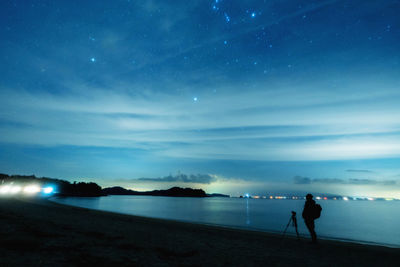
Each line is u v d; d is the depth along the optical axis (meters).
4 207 17.73
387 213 71.44
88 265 5.41
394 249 10.32
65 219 13.98
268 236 12.90
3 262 5.05
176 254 7.34
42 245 6.82
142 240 9.20
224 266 6.38
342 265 7.23
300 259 7.73
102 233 9.95
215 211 63.38
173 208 75.19
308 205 10.98
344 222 39.59
